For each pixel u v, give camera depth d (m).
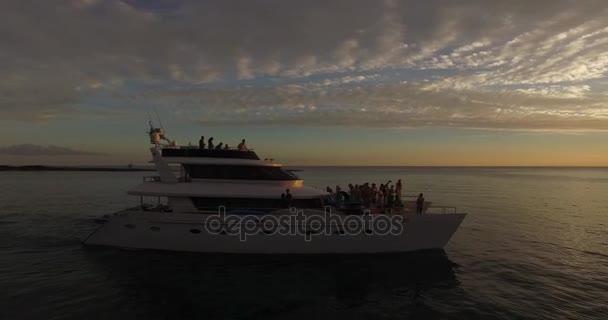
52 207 34.91
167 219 16.67
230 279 14.57
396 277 15.20
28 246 18.86
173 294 13.18
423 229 17.39
